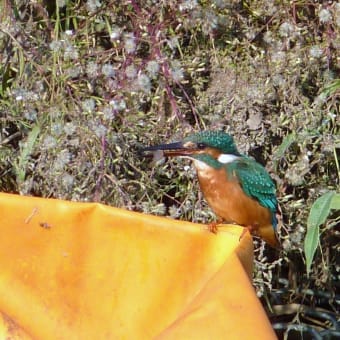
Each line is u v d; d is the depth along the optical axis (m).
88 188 6.75
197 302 4.22
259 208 6.18
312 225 6.18
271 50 7.11
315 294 8.02
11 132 7.52
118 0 7.15
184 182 7.12
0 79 7.28
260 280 7.22
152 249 4.89
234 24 7.27
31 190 7.08
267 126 7.20
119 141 6.78
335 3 7.08
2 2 7.16
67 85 6.86
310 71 7.16
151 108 7.06
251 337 3.90
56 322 4.99
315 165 7.38
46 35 7.34
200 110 7.13
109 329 4.95
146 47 7.34
